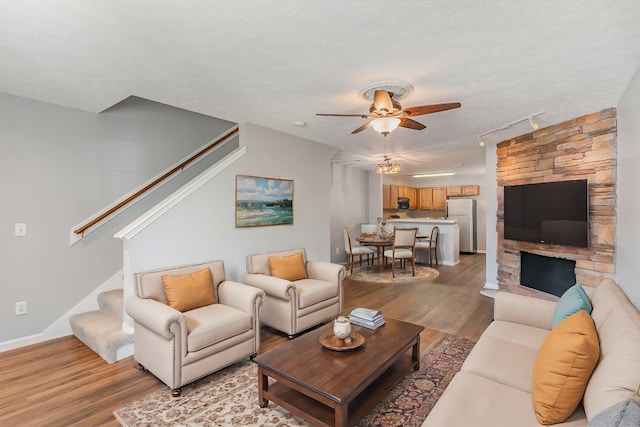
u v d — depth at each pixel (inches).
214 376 100.4
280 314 130.0
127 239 113.3
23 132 119.8
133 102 150.7
